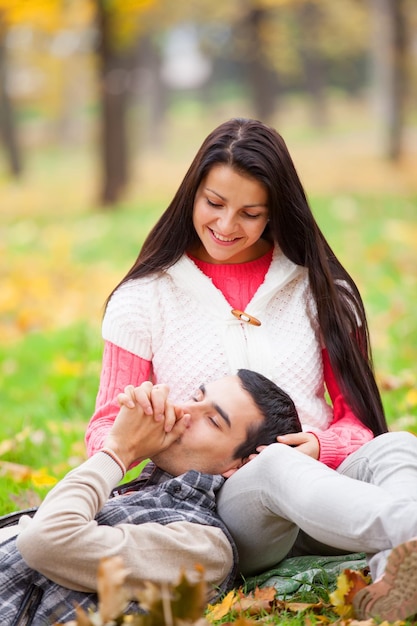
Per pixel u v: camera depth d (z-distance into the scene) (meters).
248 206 3.95
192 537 3.43
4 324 11.05
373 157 30.47
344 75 62.81
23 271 14.31
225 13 37.09
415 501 3.24
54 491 3.38
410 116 45.34
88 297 12.38
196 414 3.72
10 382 8.40
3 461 5.85
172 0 36.47
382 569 3.14
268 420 3.71
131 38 22.09
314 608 3.37
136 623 2.74
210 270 4.25
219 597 3.53
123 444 3.58
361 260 13.95
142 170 34.38
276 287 4.19
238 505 3.59
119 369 4.14
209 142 3.98
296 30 44.81
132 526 3.36
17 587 3.37
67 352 9.11
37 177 37.19
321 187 24.78
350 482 3.30
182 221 4.14
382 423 4.23
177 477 3.62
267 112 34.06
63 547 3.24
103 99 22.31
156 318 4.14
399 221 18.03
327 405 4.30
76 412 6.98
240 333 4.10
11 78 50.47
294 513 3.35
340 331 4.20
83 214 21.56
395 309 10.36
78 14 22.28
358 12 41.94
